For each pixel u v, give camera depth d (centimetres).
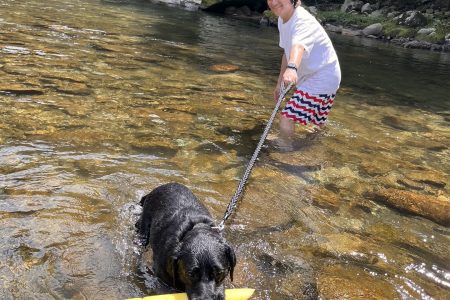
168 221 170
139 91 354
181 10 942
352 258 182
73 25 590
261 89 410
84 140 255
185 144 269
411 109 418
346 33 912
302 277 167
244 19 942
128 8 848
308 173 254
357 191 240
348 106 402
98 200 200
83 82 356
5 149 233
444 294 167
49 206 190
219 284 148
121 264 164
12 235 170
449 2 939
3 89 317
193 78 417
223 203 209
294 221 204
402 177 263
